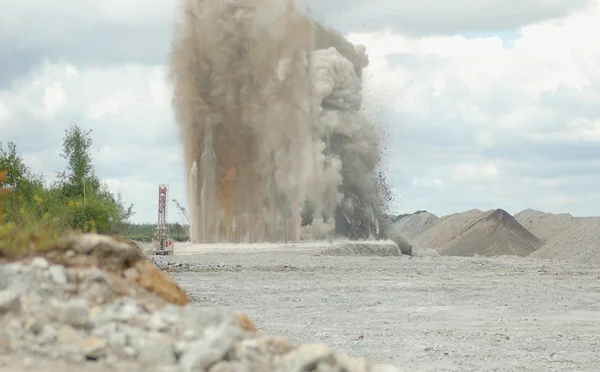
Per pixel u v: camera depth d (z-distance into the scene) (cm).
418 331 3988
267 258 11350
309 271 8744
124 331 1448
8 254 1758
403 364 2988
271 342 1472
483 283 7275
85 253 1823
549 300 5725
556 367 2969
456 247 17300
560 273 8769
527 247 16625
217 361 1341
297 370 1355
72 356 1341
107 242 1848
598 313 4934
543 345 3531
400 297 5869
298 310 4925
